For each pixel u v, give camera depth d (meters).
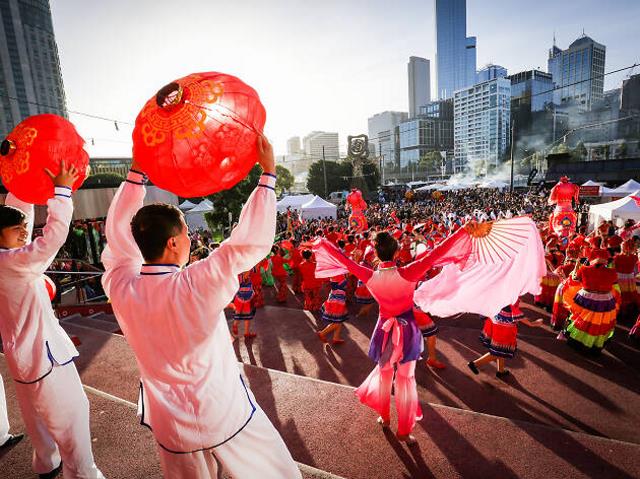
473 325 6.86
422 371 5.00
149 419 1.57
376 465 2.96
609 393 4.34
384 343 3.26
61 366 2.38
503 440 3.17
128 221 1.65
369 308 7.56
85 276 9.61
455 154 172.75
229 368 1.59
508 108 157.12
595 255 6.70
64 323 6.34
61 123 2.05
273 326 7.13
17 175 2.03
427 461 2.97
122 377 4.48
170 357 1.45
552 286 7.50
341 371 5.21
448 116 188.38
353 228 14.83
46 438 2.66
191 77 1.35
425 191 55.38
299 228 19.80
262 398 3.90
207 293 1.40
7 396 3.89
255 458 1.65
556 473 2.80
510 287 3.15
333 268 3.68
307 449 3.15
